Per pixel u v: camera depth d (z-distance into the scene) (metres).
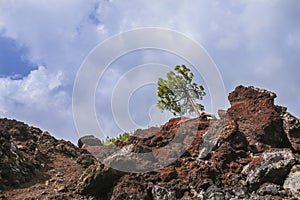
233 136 14.56
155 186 12.48
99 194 12.88
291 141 15.89
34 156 15.52
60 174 14.72
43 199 12.38
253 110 15.72
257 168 13.13
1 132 14.48
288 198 12.12
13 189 13.09
